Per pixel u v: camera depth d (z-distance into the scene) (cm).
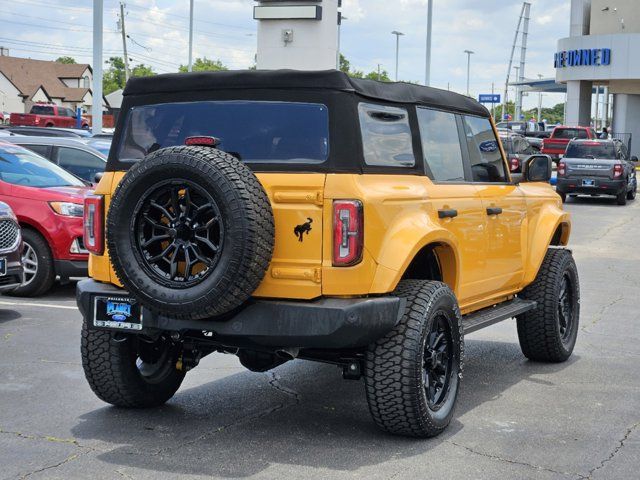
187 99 565
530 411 636
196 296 493
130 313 538
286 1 3061
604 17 5231
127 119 581
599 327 970
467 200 633
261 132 539
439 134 628
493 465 518
